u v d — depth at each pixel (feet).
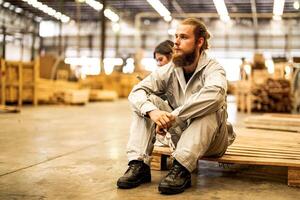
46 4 73.31
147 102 7.73
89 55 88.22
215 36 84.43
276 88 32.17
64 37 84.28
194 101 7.25
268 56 82.12
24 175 8.50
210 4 71.36
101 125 20.44
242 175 8.86
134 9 78.43
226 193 7.22
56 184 7.72
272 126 16.81
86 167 9.43
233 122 23.12
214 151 8.27
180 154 7.34
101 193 7.08
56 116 25.55
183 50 7.71
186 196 6.96
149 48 86.84
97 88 56.70
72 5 74.38
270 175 8.88
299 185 7.80
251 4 69.62
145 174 7.81
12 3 72.74
